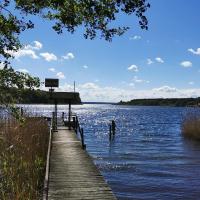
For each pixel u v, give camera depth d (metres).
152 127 67.06
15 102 7.69
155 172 21.30
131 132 54.72
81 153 18.66
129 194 16.25
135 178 19.59
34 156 14.34
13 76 7.65
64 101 33.97
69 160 16.59
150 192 16.61
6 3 7.06
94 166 15.20
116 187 17.53
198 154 29.05
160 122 84.69
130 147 34.75
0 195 9.01
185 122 40.00
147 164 24.20
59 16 7.14
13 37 7.48
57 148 20.38
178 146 34.59
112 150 32.25
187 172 21.41
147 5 6.80
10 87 7.69
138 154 29.44
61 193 10.83
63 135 27.45
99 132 54.41
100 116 116.94
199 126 38.25
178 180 19.14
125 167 22.92
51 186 11.72
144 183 18.41
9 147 13.12
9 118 16.45
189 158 26.98
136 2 6.75
